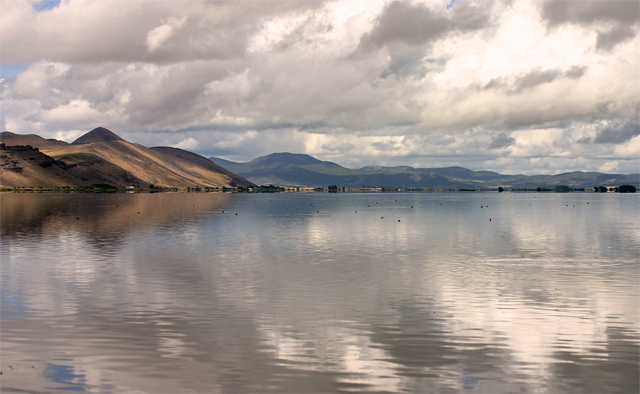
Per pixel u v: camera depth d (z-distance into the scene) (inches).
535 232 2790.4
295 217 4097.0
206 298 1176.2
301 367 765.3
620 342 876.6
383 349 839.7
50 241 2278.5
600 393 690.2
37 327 951.0
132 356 807.1
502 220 3767.2
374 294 1219.9
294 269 1563.7
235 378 727.1
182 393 684.1
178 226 3132.4
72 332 921.5
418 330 937.5
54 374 741.3
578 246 2153.1
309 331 931.3
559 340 887.1
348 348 844.6
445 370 758.5
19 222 3358.8
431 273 1498.5
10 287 1289.4
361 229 2965.1
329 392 685.3
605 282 1364.4
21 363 781.3
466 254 1907.0
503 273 1497.3
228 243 2236.7
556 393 689.0
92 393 684.7
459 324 976.3
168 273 1489.9
